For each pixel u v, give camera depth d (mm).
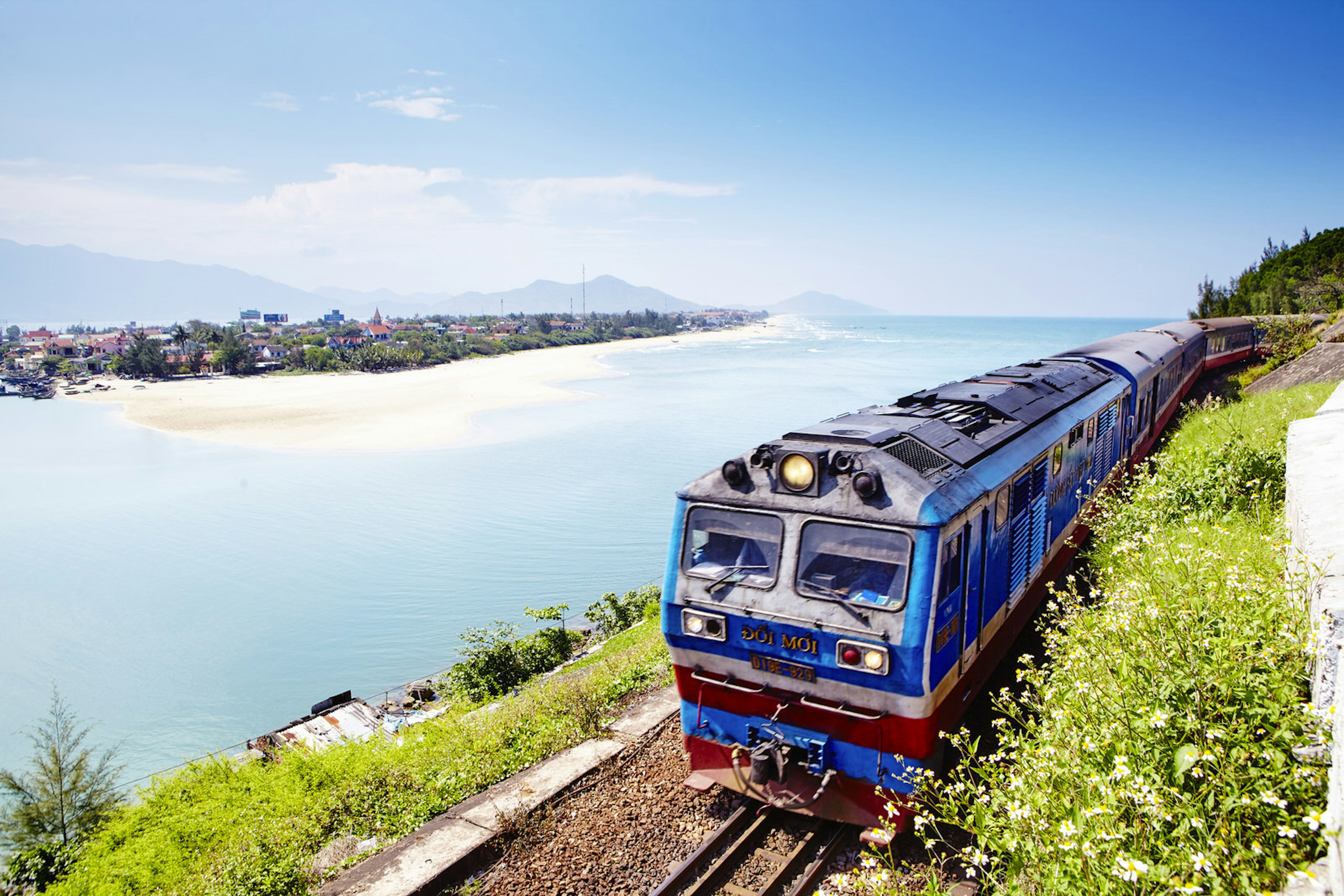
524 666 17047
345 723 16953
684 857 6852
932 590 6223
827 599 6559
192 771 11398
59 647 28703
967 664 7230
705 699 7555
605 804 7680
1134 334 21328
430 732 11125
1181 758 4160
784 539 6855
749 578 7023
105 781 15477
